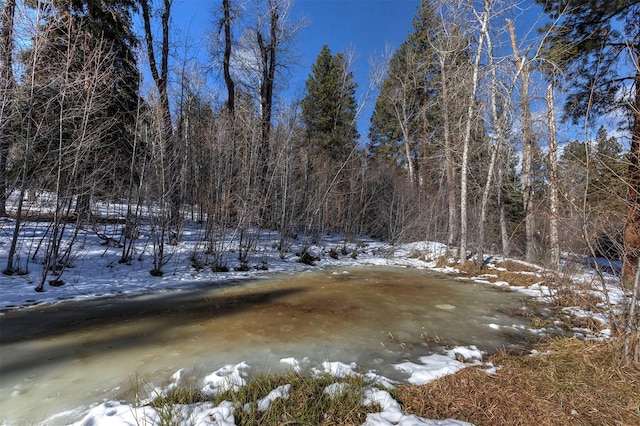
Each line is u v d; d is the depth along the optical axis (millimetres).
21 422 2650
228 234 12109
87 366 3641
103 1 10539
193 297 6820
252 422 2521
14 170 7922
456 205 15852
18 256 7129
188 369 3584
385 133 29469
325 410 2760
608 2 8594
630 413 2756
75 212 8711
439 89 16875
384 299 6992
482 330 5121
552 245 7426
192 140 14055
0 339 4352
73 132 7691
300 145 16094
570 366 3672
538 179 10898
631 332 3639
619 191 4082
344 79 25531
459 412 2789
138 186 10008
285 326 5113
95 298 6445
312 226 15023
